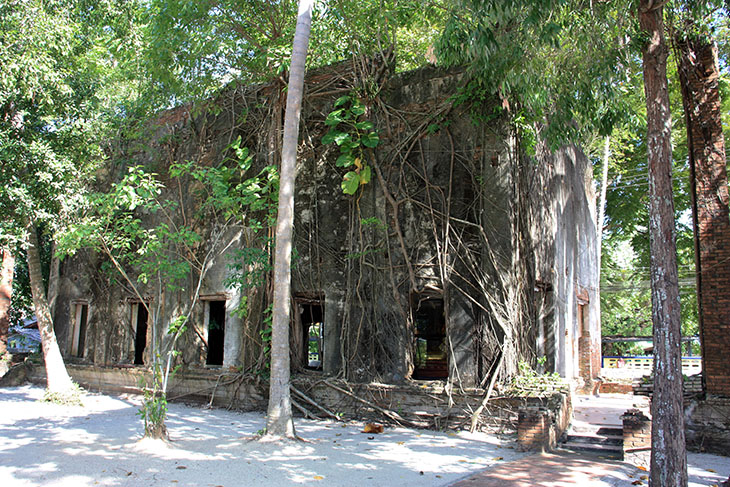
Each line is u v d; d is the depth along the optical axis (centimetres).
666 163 663
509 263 1093
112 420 1180
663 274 638
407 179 1212
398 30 1702
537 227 1230
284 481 699
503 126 1138
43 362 1909
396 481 707
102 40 1675
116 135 1709
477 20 854
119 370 1642
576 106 934
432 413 1107
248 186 1165
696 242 1045
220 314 1616
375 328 1209
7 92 1254
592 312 1766
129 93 1916
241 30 1270
